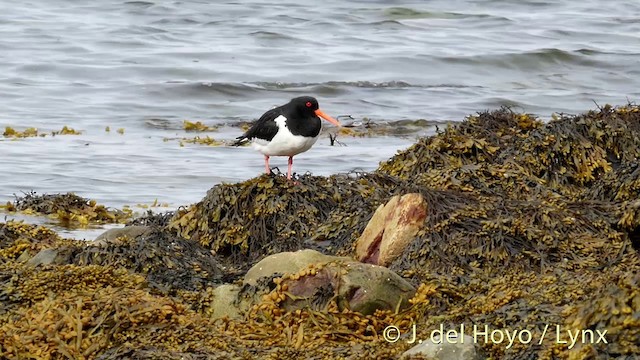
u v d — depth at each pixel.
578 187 14.69
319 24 44.25
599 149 14.98
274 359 8.96
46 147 24.06
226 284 11.46
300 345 9.36
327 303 10.25
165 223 15.27
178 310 9.89
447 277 11.30
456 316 9.60
